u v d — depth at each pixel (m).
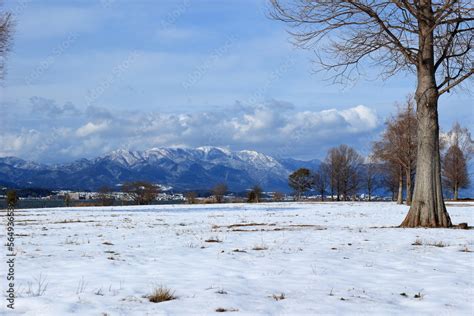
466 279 9.12
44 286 8.07
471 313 6.63
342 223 26.70
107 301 7.00
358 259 11.56
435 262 11.21
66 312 6.30
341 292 7.83
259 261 11.22
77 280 8.70
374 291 7.97
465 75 19.33
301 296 7.47
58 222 28.58
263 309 6.61
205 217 34.34
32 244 15.08
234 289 7.94
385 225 24.59
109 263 10.86
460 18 18.67
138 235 18.88
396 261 11.31
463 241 15.32
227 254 12.48
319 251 13.02
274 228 22.12
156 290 7.46
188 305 6.77
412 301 7.30
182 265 10.69
